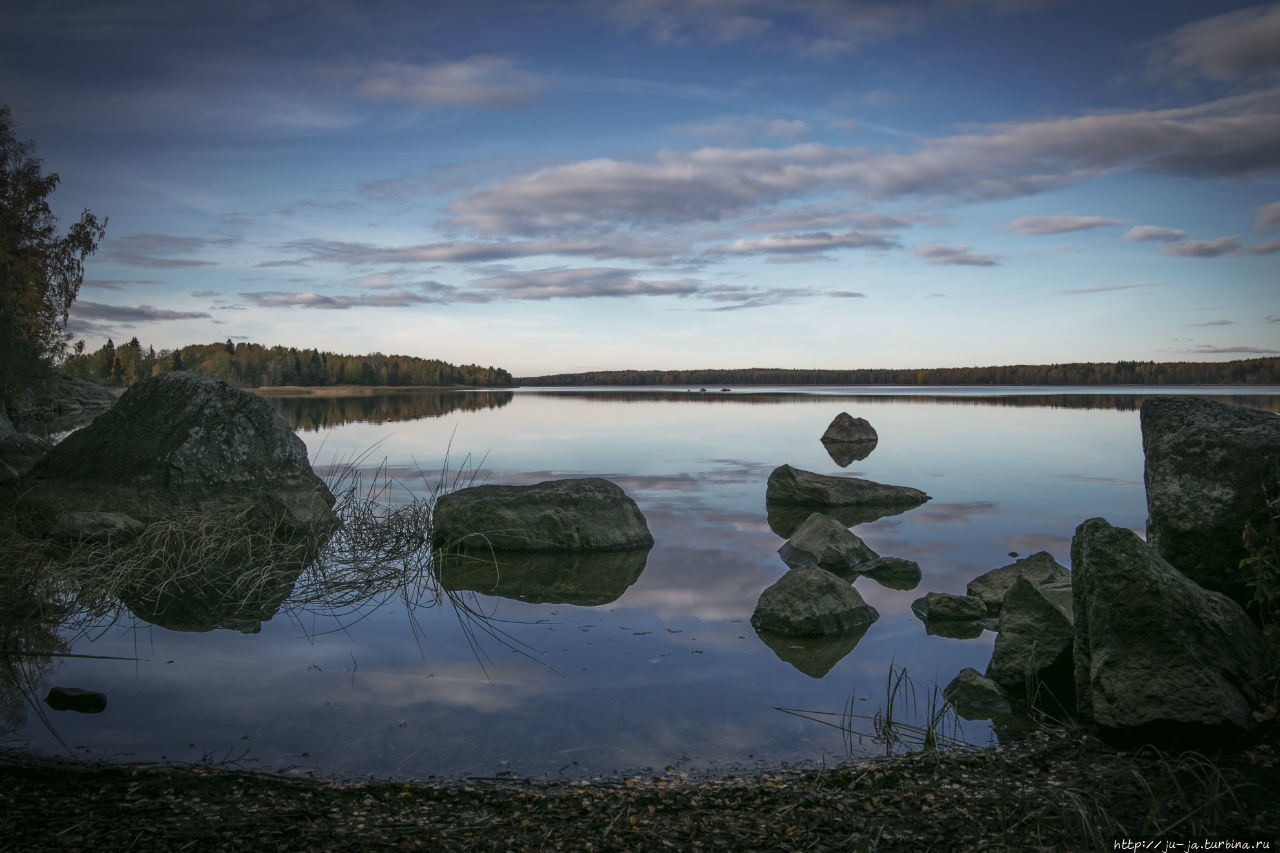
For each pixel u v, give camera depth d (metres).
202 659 6.27
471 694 5.60
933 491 15.46
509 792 4.21
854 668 6.18
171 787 4.20
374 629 7.13
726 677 5.96
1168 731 4.43
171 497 11.44
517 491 10.94
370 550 10.36
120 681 5.78
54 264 39.91
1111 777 4.25
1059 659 5.77
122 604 7.72
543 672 6.06
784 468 14.69
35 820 3.82
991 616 7.64
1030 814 3.89
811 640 6.87
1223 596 5.32
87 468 11.97
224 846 3.63
